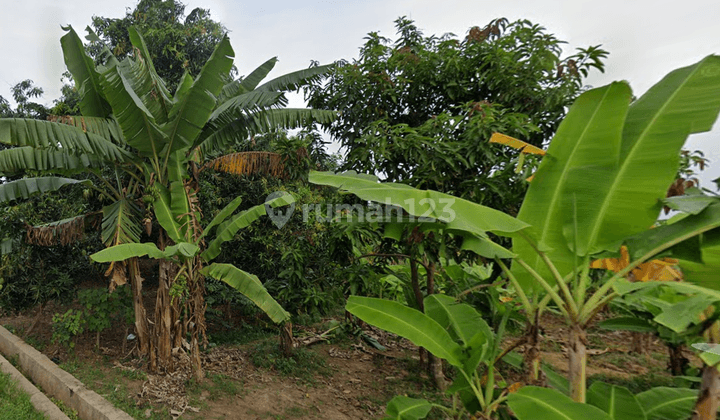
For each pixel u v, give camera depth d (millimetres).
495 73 4859
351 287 5258
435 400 5195
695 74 2342
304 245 6871
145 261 10680
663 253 2238
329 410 4977
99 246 8328
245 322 8922
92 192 7309
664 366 6508
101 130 5355
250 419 4605
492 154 4250
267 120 6027
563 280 2641
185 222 5625
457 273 5344
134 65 5836
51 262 7844
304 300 6531
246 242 8688
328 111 5754
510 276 2756
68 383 5258
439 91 5355
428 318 3037
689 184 3699
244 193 9008
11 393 4984
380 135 4613
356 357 7121
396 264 7008
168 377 5523
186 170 6062
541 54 4809
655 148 2328
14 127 4168
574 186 2539
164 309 5715
